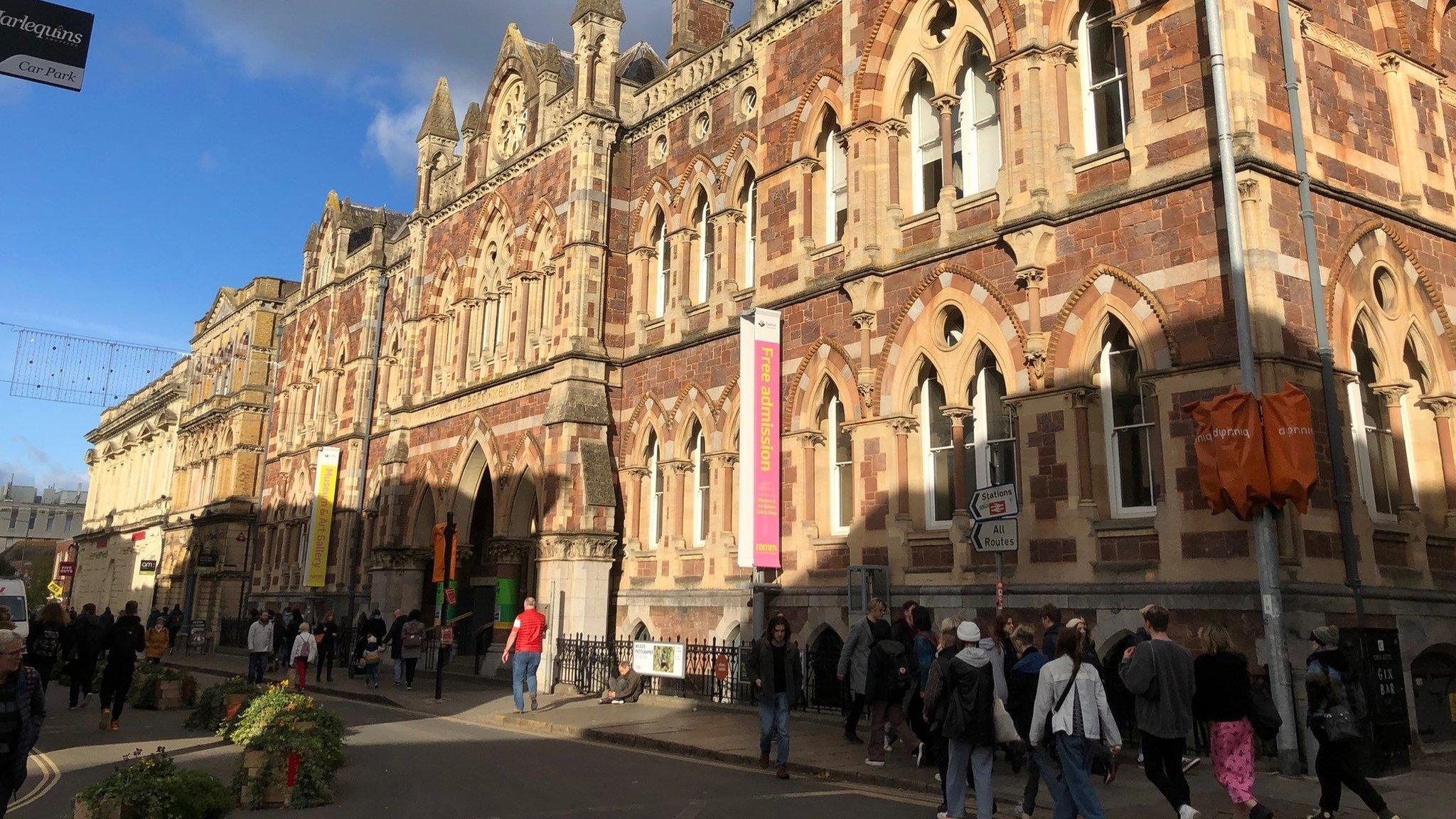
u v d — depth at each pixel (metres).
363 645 32.56
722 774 14.12
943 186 20.03
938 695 10.41
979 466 18.78
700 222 27.88
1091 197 17.02
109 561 82.56
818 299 22.34
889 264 20.52
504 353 32.78
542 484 28.91
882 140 21.30
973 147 19.98
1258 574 13.99
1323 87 16.83
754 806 11.60
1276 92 15.80
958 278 19.17
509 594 30.47
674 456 26.47
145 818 9.80
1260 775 13.33
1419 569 16.28
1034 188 17.69
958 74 20.31
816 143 23.38
